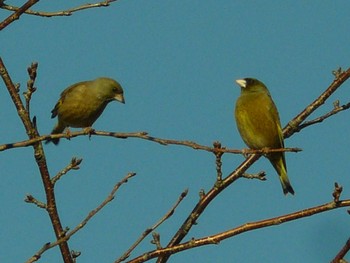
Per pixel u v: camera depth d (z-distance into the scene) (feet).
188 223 32.99
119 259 26.61
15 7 31.50
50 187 30.91
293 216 29.32
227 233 29.14
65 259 29.81
